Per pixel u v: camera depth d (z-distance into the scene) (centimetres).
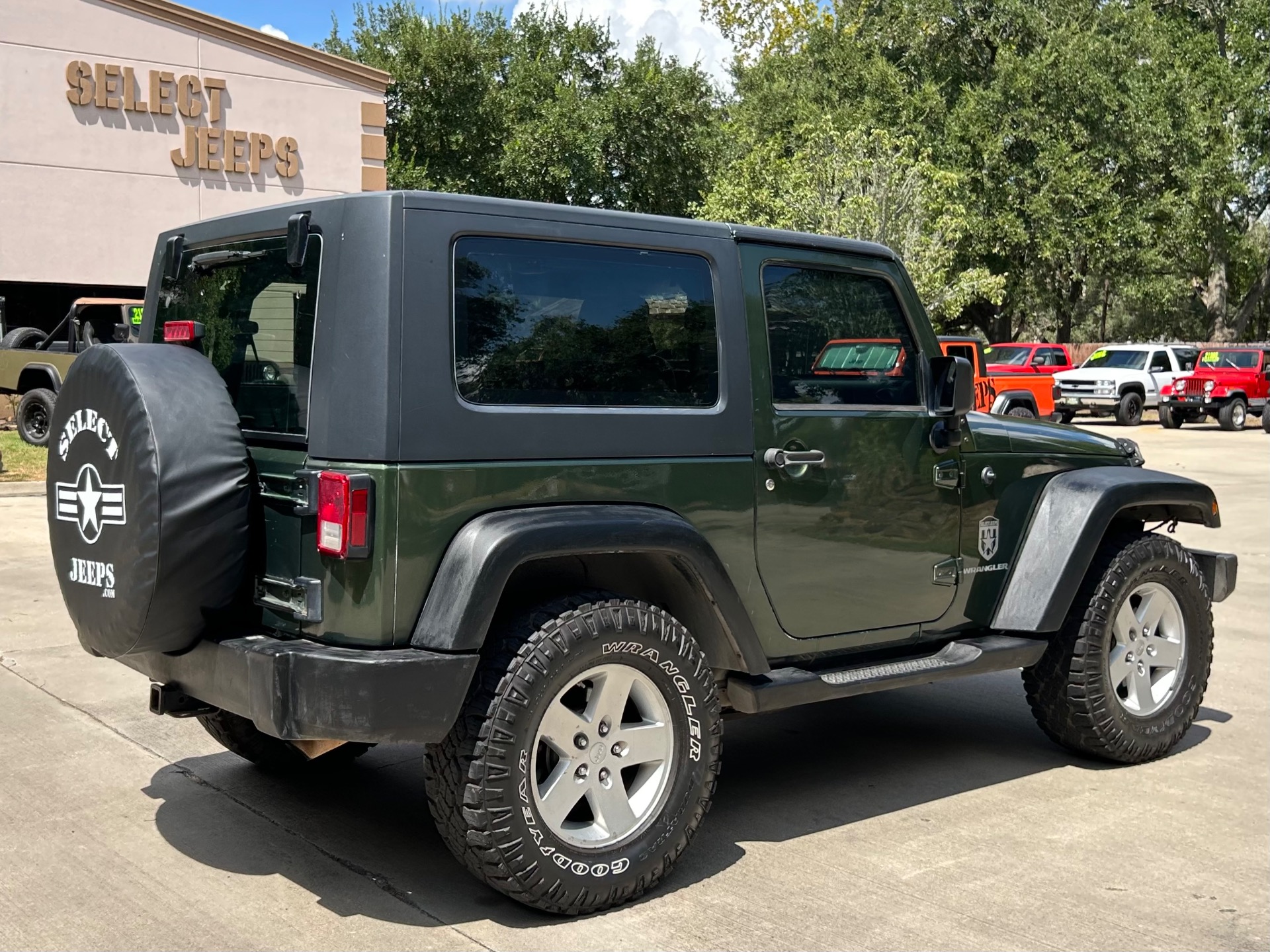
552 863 328
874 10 3847
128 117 1688
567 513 338
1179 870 378
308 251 339
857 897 354
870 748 511
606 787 343
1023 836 406
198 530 322
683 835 353
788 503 396
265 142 1784
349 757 478
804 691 390
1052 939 327
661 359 371
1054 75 3350
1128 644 486
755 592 392
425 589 322
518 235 343
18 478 1225
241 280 372
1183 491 498
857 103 3531
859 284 429
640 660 345
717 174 3228
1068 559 459
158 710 363
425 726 312
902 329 441
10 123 1612
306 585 323
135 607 323
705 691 358
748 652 376
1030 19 3512
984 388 1902
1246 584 894
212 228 390
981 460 457
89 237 1680
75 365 347
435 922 335
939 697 599
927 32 3656
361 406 317
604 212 363
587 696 347
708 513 376
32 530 989
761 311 397
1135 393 2658
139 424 322
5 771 458
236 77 1758
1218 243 4012
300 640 331
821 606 411
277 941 322
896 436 427
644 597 386
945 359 437
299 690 312
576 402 352
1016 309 3781
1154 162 3466
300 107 1812
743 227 396
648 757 352
